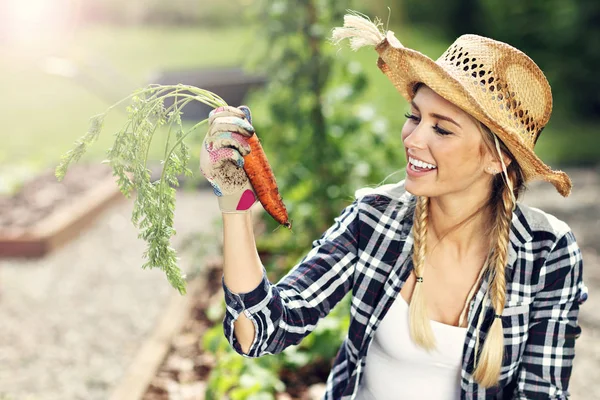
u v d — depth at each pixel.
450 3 16.73
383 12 9.77
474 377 1.75
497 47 1.66
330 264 1.80
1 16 21.83
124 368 4.20
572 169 8.36
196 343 4.14
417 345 1.77
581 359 4.12
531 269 1.79
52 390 3.96
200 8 25.34
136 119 1.59
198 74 7.32
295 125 4.61
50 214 6.59
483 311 1.75
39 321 4.75
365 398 1.89
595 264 5.54
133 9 25.44
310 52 4.63
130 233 6.52
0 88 14.50
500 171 1.71
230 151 1.49
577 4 11.04
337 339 3.48
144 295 5.17
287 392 3.50
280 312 1.65
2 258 5.91
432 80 1.60
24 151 9.38
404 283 1.81
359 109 4.80
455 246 1.82
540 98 1.71
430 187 1.71
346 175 4.68
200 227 6.43
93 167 8.16
